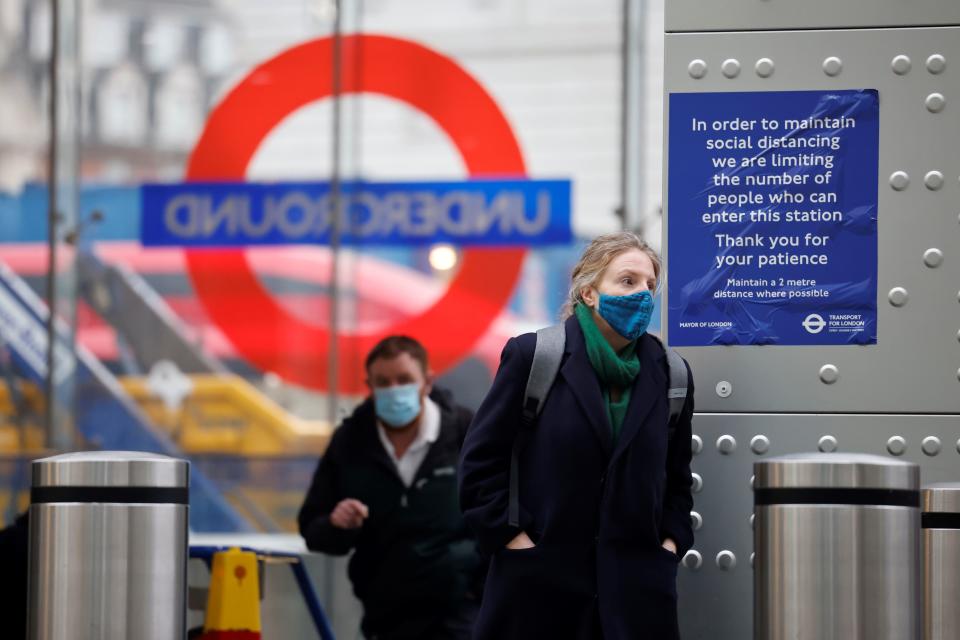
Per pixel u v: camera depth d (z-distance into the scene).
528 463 13.78
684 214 16.02
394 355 20.72
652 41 26.59
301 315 27.44
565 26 26.84
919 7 15.89
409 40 27.25
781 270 15.89
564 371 13.70
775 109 15.98
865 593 12.80
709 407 15.84
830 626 12.80
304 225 27.42
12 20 27.73
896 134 15.88
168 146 27.64
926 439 15.65
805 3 16.02
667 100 16.09
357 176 27.31
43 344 27.72
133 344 27.64
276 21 27.48
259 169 27.53
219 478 27.53
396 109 27.30
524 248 26.88
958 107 15.84
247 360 27.50
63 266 27.69
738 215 15.98
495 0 26.94
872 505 12.87
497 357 26.92
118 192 27.70
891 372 15.73
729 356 15.89
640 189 26.59
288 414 27.45
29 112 27.69
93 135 27.69
